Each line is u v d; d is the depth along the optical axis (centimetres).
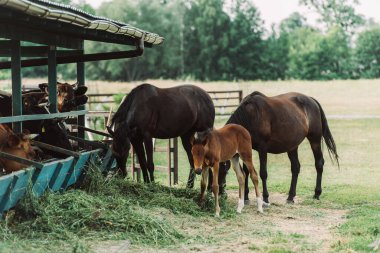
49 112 1030
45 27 879
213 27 8581
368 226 912
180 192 1084
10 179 713
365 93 5597
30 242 699
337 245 788
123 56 1170
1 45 1088
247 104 1138
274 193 1338
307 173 1661
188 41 8675
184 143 1253
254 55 8475
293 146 1197
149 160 1142
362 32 8362
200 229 886
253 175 1064
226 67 8419
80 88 1098
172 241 788
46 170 806
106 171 1105
